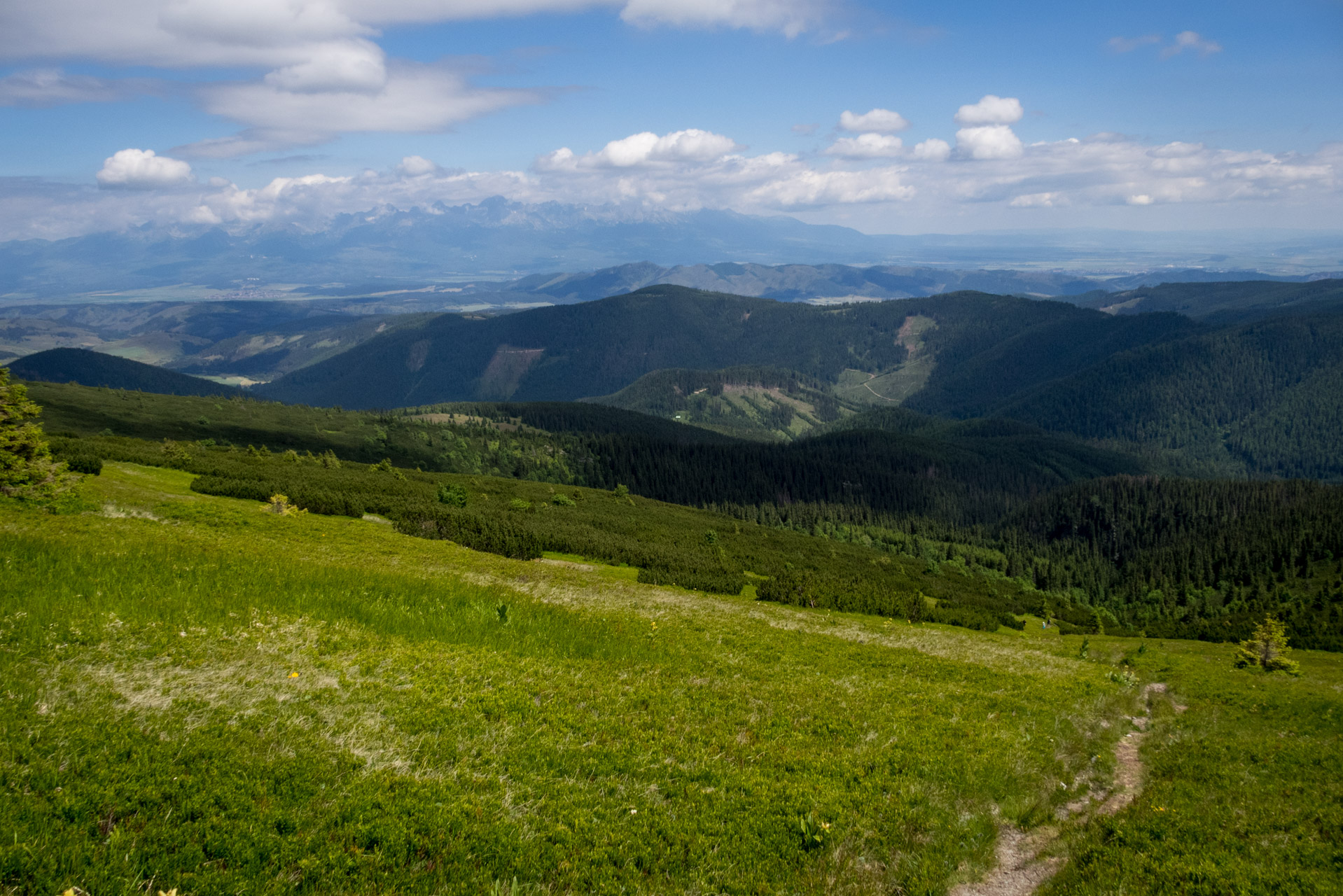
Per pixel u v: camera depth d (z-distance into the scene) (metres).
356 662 19.58
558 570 62.38
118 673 15.66
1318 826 15.24
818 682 27.09
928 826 14.67
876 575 142.88
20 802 10.62
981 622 82.62
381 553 51.94
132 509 46.88
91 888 9.27
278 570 30.56
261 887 9.92
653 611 42.75
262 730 14.34
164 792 11.59
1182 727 24.98
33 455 42.31
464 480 158.00
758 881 12.06
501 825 12.35
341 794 12.53
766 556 131.25
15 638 16.11
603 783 14.84
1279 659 50.28
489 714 17.59
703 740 18.19
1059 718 24.59
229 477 79.38
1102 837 14.62
